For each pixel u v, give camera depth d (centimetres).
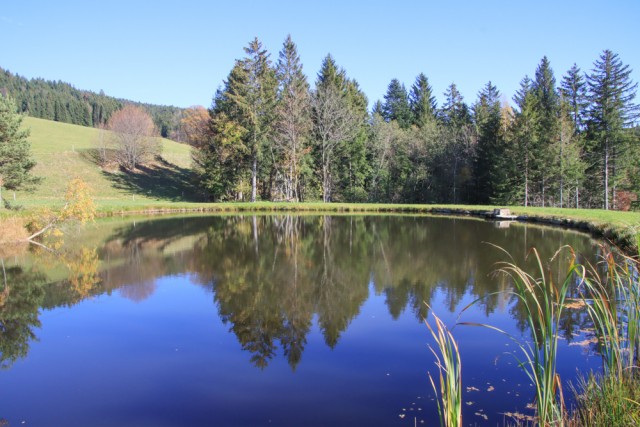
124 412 600
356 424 558
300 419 573
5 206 2672
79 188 2167
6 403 629
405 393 636
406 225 2717
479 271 1391
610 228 1906
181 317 998
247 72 4256
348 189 4850
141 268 1506
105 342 854
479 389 634
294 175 4466
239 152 4359
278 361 757
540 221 2789
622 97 3816
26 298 1157
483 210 3347
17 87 10719
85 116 9994
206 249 1872
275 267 1509
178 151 6794
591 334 815
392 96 6631
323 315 998
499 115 4609
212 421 573
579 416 476
